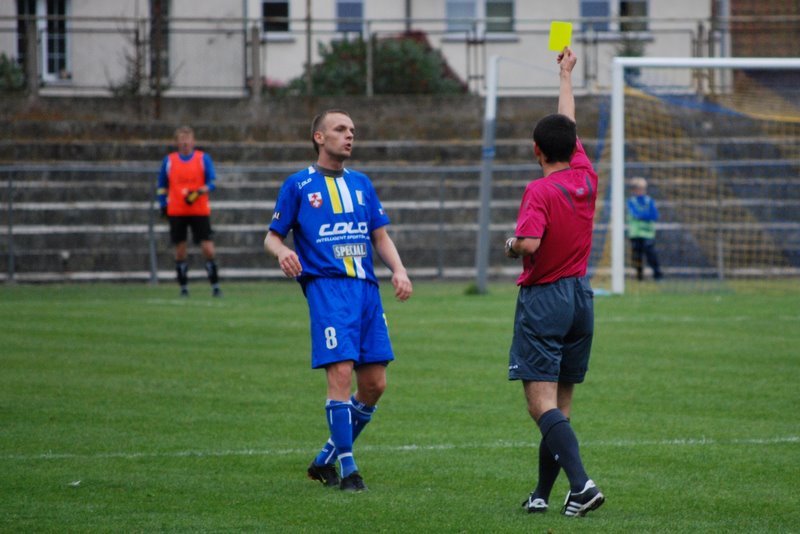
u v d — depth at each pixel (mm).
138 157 80938
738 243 77188
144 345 41531
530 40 98625
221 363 37562
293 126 85438
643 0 101500
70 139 83000
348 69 90125
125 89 88000
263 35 90125
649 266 74250
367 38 90438
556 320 19328
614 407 30250
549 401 19344
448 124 87062
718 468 23156
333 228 21656
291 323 48031
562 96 21391
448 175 82312
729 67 60781
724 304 56625
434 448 25281
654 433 26859
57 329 45812
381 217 22375
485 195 61500
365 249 21875
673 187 79812
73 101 86000
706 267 76812
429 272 74688
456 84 91812
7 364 37062
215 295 60344
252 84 88062
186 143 59438
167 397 31531
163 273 74250
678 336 44156
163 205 59938
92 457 24125
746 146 81000
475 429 27516
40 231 74500
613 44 94125
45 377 34656
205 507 19875
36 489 21219
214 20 87812
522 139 85938
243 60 89250
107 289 66000
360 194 22031
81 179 79438
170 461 23812
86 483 21719
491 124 60969
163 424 27844
